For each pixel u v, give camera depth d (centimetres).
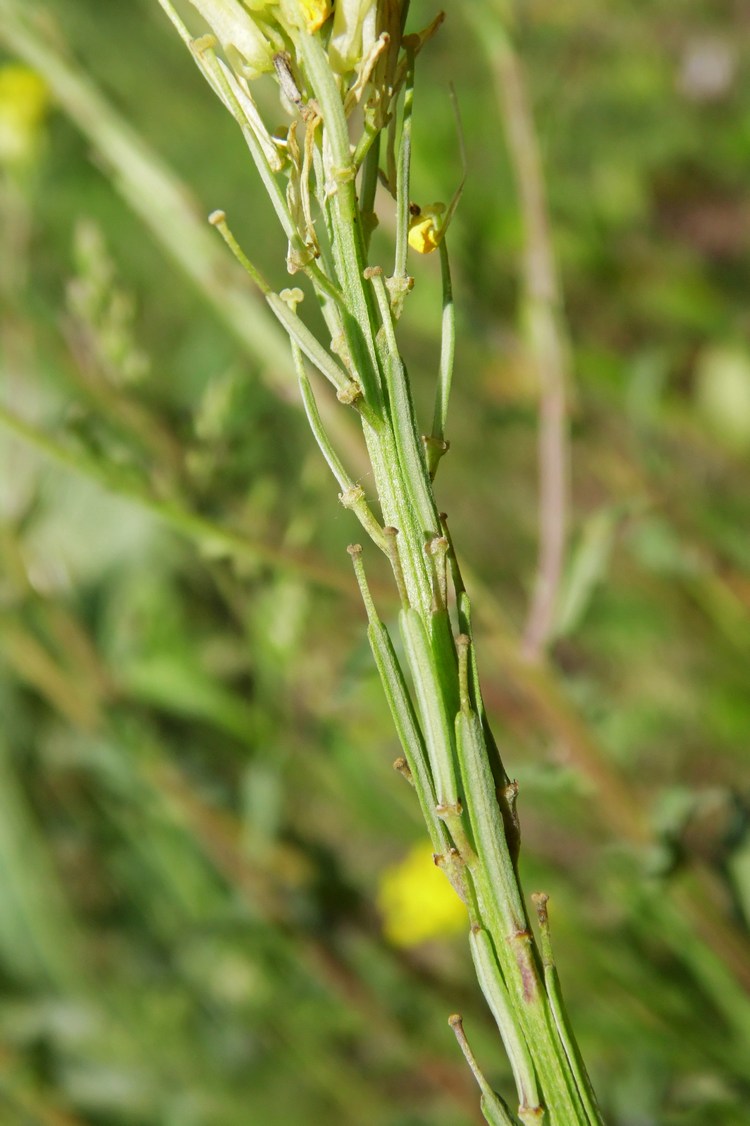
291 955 33
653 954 29
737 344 39
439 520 16
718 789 25
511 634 24
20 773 38
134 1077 35
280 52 16
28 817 38
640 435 36
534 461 42
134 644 35
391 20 16
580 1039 29
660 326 42
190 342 42
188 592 37
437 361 41
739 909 25
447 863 16
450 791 16
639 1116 27
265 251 46
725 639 36
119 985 37
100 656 35
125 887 38
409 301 35
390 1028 32
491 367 37
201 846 35
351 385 16
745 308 41
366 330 16
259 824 32
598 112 42
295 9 16
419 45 16
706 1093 25
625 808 25
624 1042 28
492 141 38
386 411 16
